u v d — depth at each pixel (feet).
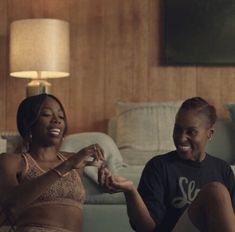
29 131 6.86
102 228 9.60
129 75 14.44
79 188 6.70
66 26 13.35
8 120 14.52
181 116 6.76
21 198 6.14
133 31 14.47
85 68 14.48
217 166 6.88
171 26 14.39
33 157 6.83
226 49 14.34
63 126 6.98
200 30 14.38
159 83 14.42
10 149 11.27
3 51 14.52
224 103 13.93
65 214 6.50
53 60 12.98
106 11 14.48
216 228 5.75
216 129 13.16
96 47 14.48
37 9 14.52
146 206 6.54
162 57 14.42
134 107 13.21
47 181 6.12
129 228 9.59
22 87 14.51
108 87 14.47
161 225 6.56
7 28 14.52
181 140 6.70
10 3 14.52
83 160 6.20
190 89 14.37
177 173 6.70
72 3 14.52
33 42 12.92
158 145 12.69
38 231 6.31
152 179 6.66
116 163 10.12
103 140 10.20
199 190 6.63
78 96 14.48
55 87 14.52
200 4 14.39
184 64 14.35
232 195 6.84
